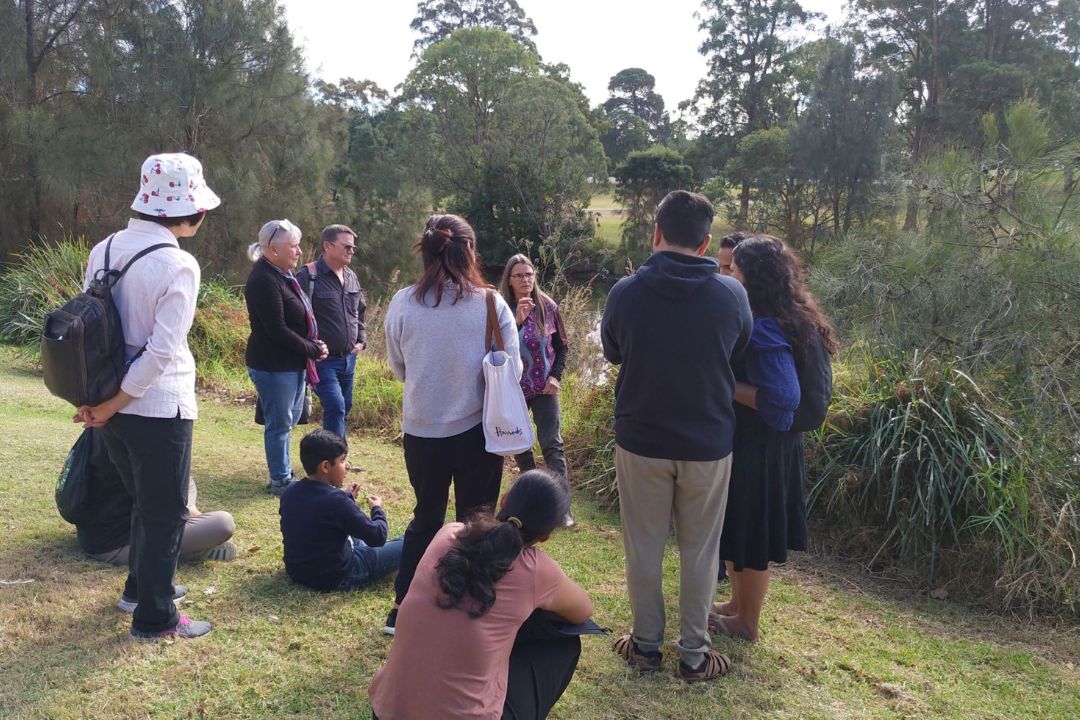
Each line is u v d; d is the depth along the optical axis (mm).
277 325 4957
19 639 3223
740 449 3330
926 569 4590
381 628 3541
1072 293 6016
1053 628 4102
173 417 3057
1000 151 7508
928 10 36188
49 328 2791
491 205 37969
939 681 3459
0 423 6199
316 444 3920
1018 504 4414
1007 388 5305
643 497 3137
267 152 24562
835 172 30203
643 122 68062
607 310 3152
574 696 3129
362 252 31484
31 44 22453
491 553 2346
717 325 2943
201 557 4121
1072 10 34406
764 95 45938
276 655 3279
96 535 3914
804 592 4324
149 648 3207
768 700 3197
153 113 21953
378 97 44938
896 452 4781
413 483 3363
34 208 22594
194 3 22547
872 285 6949
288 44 23531
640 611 3283
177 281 2918
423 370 3209
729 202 36969
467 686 2275
